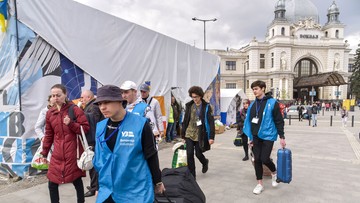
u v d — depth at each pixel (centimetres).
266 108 441
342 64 6631
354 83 6281
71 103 344
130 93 371
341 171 597
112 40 700
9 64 520
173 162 504
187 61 1088
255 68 6756
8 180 517
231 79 7106
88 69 629
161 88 912
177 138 1037
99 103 206
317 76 5384
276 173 486
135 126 208
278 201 424
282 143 442
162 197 252
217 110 1406
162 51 915
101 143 212
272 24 6700
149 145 210
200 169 605
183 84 1059
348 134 1259
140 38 803
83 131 322
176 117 999
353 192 465
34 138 535
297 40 6569
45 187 477
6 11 508
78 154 333
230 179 533
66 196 438
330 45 6594
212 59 1346
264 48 6750
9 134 526
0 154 534
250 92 6825
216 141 1016
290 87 6412
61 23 570
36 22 531
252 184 504
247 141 690
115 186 206
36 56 536
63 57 584
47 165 530
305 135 1217
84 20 620
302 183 511
